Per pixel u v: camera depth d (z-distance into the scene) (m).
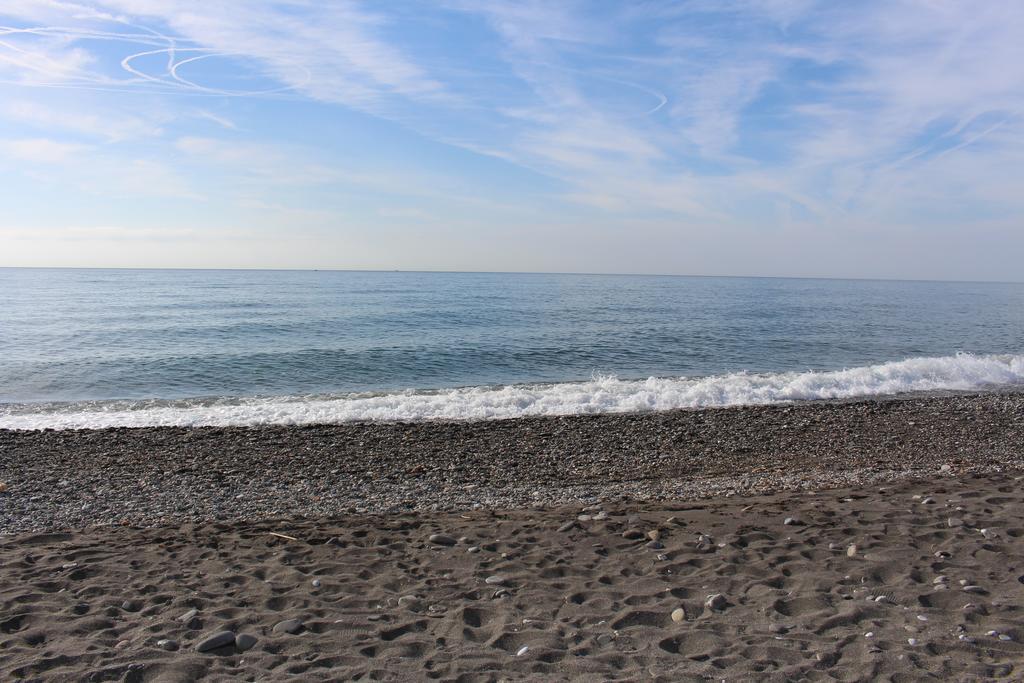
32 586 5.92
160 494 9.95
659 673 4.34
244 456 12.55
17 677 4.32
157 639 4.93
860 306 73.50
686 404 18.97
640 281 189.25
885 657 4.45
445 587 5.91
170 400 19.16
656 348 32.53
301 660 4.60
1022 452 12.86
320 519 8.13
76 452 12.77
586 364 27.78
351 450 13.07
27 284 100.69
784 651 4.61
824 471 11.34
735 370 27.09
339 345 30.67
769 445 13.63
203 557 6.70
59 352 27.78
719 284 168.00
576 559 6.48
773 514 7.58
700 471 11.57
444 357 28.14
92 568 6.36
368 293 79.44
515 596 5.69
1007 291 164.00
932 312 66.31
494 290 94.69
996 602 5.21
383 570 6.32
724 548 6.58
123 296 67.62
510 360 28.08
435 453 12.87
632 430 15.05
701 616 5.24
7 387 21.36
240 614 5.37
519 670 4.43
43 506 9.31
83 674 4.37
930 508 7.48
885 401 19.20
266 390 21.48
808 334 40.72
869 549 6.37
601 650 4.72
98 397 20.05
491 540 7.05
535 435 14.50
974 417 16.62
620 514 7.94
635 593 5.69
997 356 29.59
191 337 33.25
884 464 11.80
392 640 4.91
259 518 8.48
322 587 5.92
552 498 9.56
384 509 9.01
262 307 52.88
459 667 4.48
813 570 5.99
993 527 6.73
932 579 5.70
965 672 4.26
